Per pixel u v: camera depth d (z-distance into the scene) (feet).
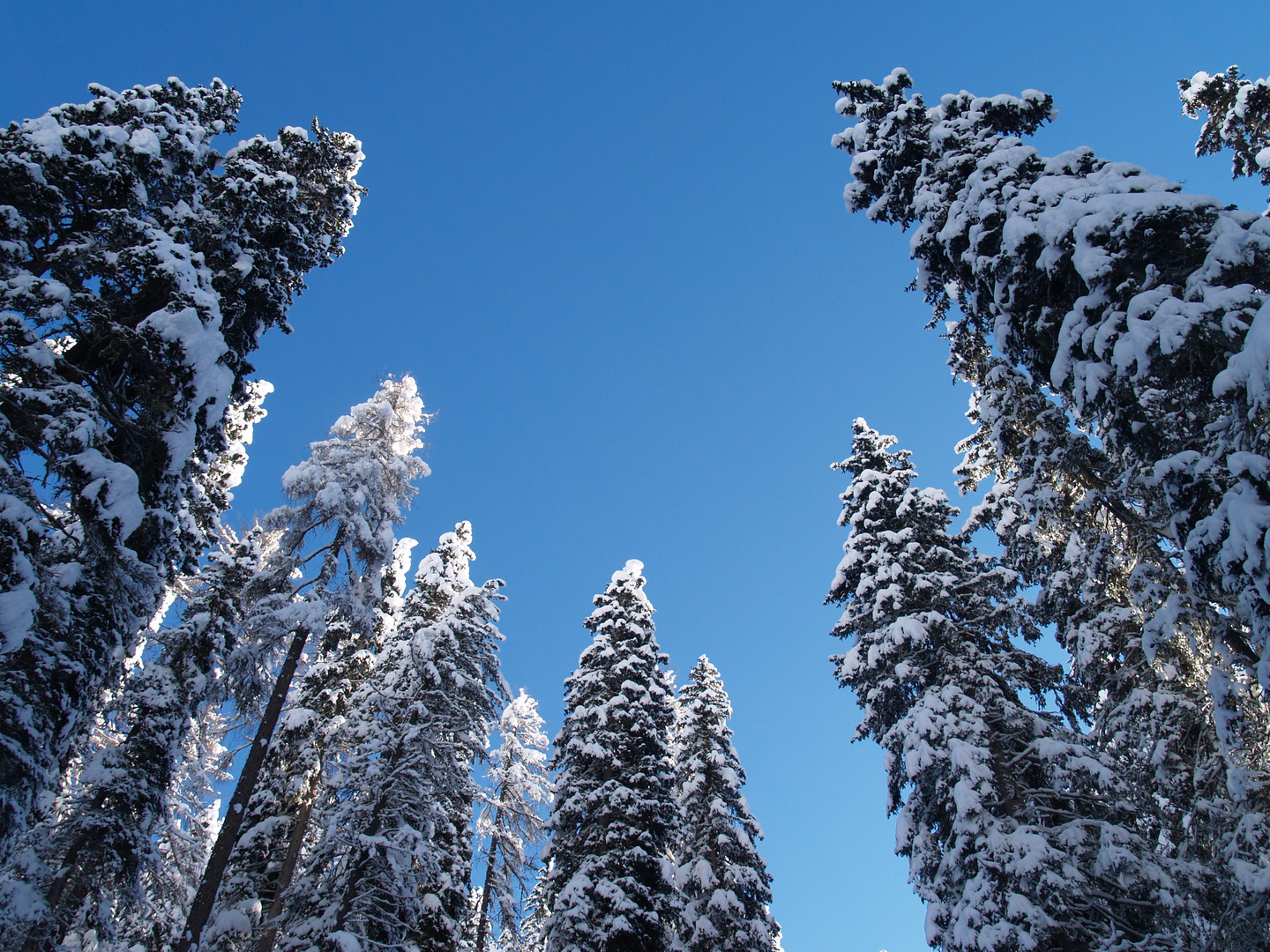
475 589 73.05
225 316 46.44
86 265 37.86
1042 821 49.01
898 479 69.82
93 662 34.73
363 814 56.24
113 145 38.99
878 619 62.23
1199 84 58.13
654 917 58.80
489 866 78.33
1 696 30.27
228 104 50.08
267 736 54.08
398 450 72.49
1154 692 49.06
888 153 53.67
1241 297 30.66
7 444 32.58
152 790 50.88
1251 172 57.57
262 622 55.98
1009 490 65.62
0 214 34.12
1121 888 44.01
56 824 46.24
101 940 45.85
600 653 76.74
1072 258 37.52
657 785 67.26
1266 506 28.76
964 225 45.44
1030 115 50.37
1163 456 36.88
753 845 79.56
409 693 62.28
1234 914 38.37
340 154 55.16
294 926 56.59
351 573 63.87
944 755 51.16
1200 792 45.14
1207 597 34.19
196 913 46.21
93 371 40.01
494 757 67.87
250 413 74.74
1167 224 34.42
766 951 72.02
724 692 91.97
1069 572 58.34
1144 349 32.53
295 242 50.93
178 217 43.62
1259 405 28.78
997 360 54.85
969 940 43.62
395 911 56.13
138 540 39.37
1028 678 56.54
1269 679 28.43
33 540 31.14
